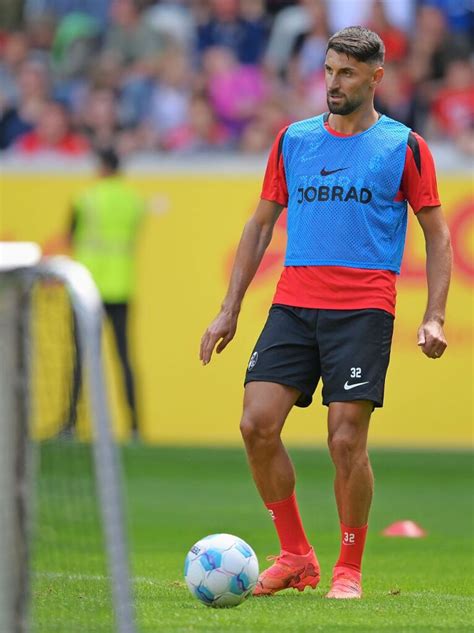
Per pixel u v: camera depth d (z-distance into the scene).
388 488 41.34
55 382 12.31
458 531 32.53
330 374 19.75
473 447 50.81
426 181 20.00
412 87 55.34
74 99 59.25
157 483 41.91
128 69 59.59
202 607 18.38
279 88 58.09
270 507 20.33
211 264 52.28
